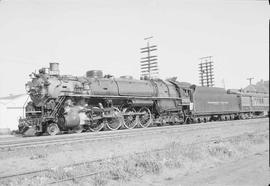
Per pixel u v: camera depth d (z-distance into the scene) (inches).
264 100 1748.3
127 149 528.1
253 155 505.0
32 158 444.8
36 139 610.2
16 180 323.0
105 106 893.8
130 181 346.0
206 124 1016.2
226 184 327.6
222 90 1395.2
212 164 445.1
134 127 949.8
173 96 1094.4
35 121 760.3
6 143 556.7
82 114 792.9
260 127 924.0
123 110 916.0
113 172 358.3
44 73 812.6
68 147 524.7
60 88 788.0
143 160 404.2
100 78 903.1
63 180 324.8
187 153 470.3
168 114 1075.9
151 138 661.3
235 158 484.4
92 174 346.9
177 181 351.3
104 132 738.2
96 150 513.7
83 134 690.8
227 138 652.1
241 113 1521.9
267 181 330.0
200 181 344.5
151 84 1035.3
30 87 809.5
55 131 769.6
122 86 927.7
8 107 1344.7
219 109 1326.3
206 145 559.5
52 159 442.9
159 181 353.7
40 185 310.0
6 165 406.3
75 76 861.8
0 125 1320.1
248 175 359.6
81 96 813.2
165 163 410.9
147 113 994.7
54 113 770.2
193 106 1169.4
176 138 668.1
